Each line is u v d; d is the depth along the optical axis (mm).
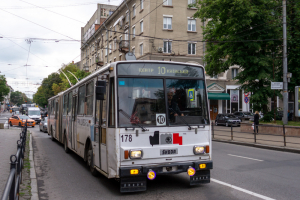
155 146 6027
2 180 7199
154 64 6348
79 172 8961
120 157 5793
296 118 24000
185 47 35719
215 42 26828
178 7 35406
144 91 6168
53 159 11625
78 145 10164
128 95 6047
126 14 40969
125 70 6129
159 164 6012
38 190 6832
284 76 21109
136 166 5852
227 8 22328
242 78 24703
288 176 7914
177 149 6180
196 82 6660
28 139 19391
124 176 5734
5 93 90812
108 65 6508
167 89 6332
